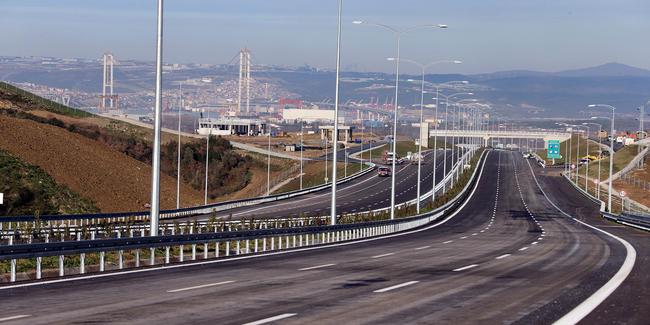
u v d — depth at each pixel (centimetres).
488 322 2339
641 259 4916
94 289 3062
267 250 5497
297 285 3281
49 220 8219
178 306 2605
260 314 2450
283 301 2767
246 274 3741
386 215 10631
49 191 10169
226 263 4381
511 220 11462
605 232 8681
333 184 7294
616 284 3434
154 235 4553
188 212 11700
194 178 18838
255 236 5319
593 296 2991
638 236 7906
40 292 2953
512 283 3447
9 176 9975
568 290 3192
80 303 2655
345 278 3594
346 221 9181
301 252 5331
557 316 2462
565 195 17850
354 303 2739
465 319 2394
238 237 5112
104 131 19488
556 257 5062
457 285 3350
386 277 3659
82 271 3747
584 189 19400
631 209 15225
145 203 13712
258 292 3022
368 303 2744
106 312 2452
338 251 5459
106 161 14950
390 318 2403
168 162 19212
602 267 4322
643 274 3919
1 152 10812
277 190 18500
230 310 2527
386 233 8319
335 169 7306
